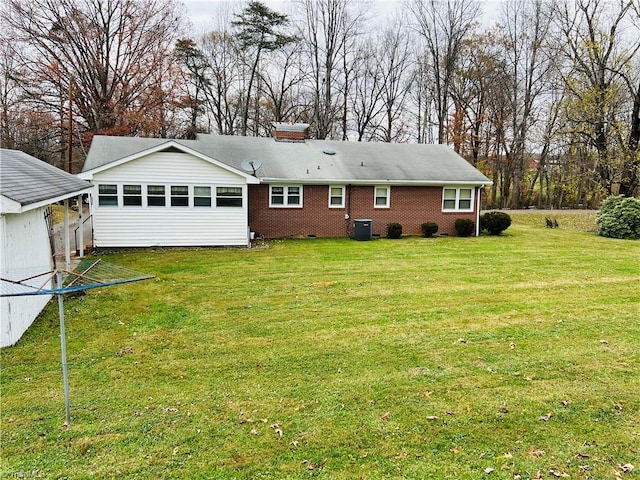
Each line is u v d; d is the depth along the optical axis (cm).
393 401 495
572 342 679
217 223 1568
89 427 438
